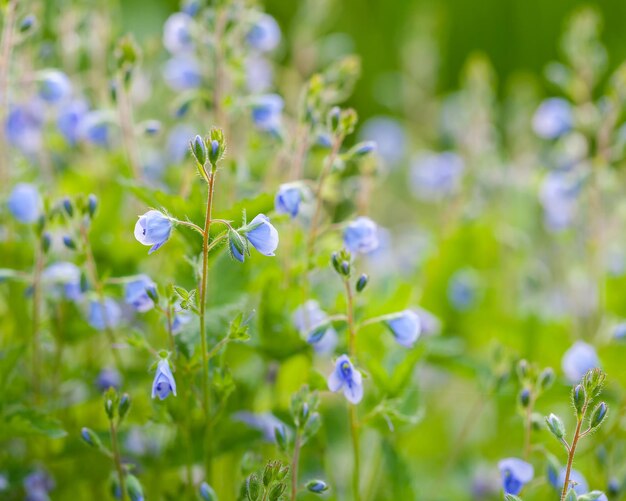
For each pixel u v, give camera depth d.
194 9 0.70
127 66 0.69
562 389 0.69
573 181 0.77
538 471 0.71
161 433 0.68
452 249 0.78
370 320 0.63
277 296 0.66
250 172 0.74
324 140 0.68
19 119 0.73
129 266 0.69
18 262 0.69
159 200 0.64
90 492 0.69
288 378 0.68
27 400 0.68
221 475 0.68
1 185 0.71
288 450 0.62
